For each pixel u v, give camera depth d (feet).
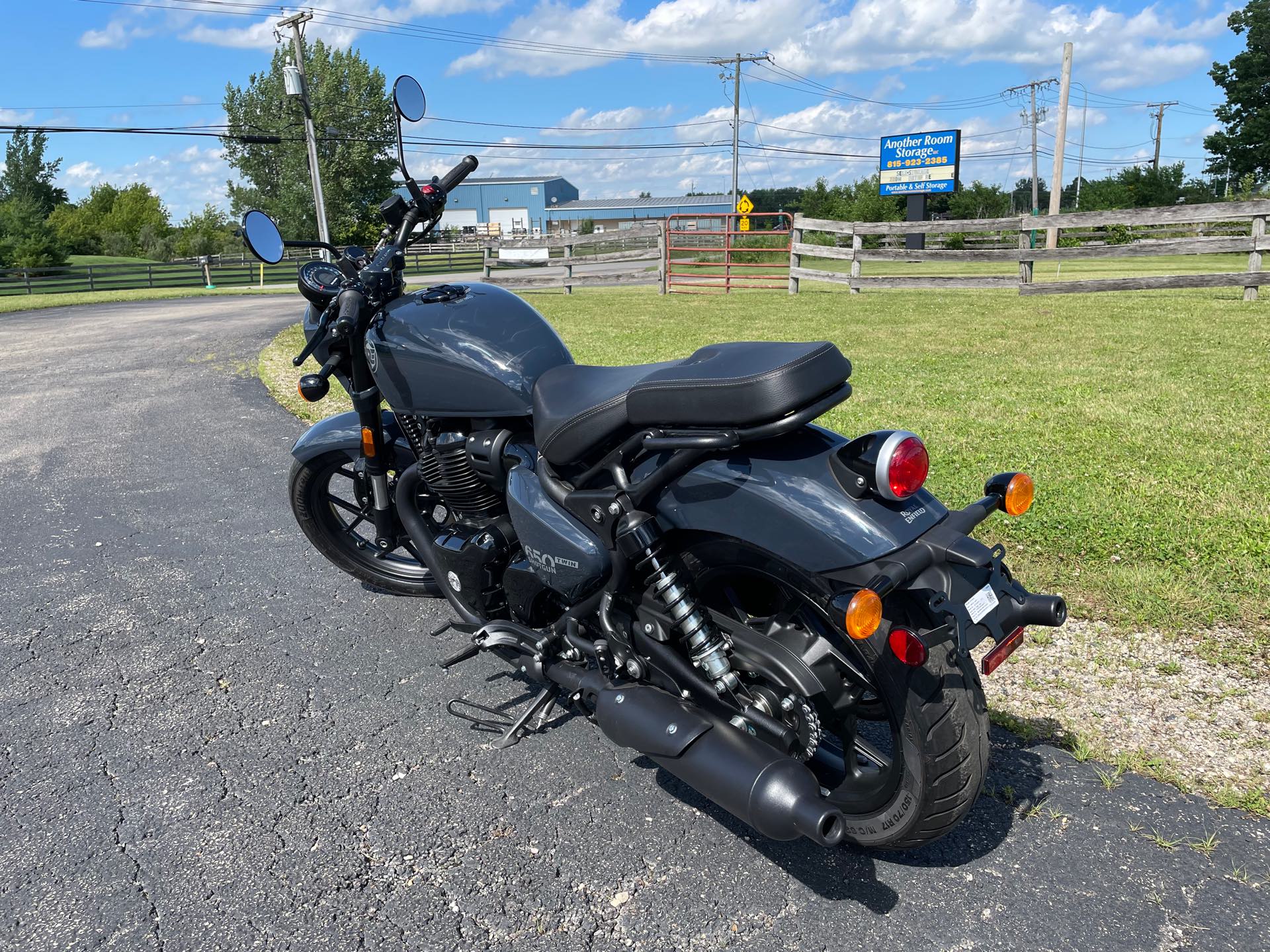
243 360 41.45
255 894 8.50
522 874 8.68
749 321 45.34
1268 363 28.37
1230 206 45.42
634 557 8.70
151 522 18.97
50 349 49.75
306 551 17.11
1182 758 9.93
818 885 8.45
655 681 9.14
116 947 7.92
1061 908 8.04
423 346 11.18
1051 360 30.58
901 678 7.66
